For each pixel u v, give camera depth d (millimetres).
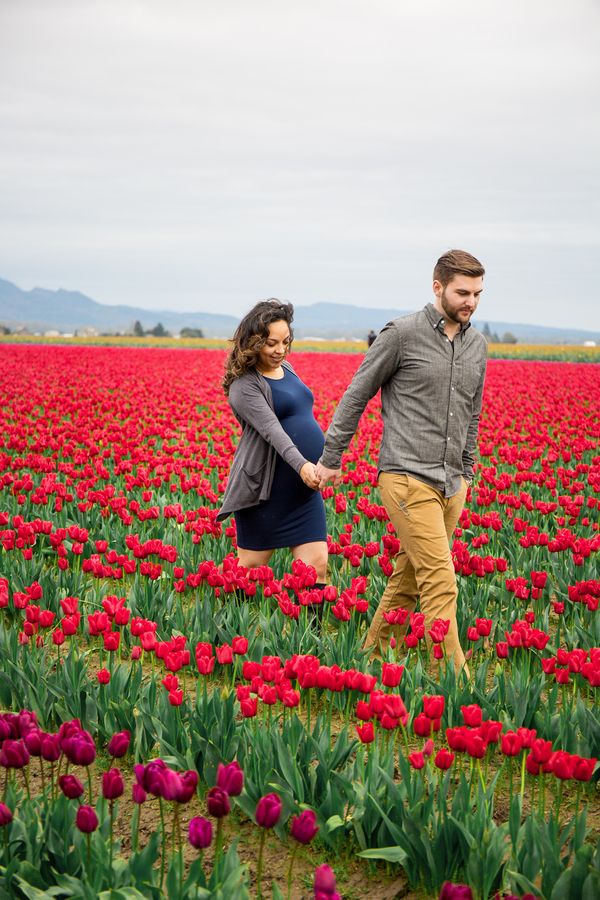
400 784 3756
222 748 4191
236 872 3062
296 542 6102
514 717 4551
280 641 5566
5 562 7078
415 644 4824
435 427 5223
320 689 5074
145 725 4445
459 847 3434
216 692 4418
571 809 4137
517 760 4500
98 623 4762
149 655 6031
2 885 3168
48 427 14750
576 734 4520
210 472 11359
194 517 8016
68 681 4750
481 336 5426
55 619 6371
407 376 5242
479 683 4859
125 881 3189
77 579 6648
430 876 3465
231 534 7547
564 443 14008
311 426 6086
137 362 34969
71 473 9953
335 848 3715
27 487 8828
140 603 6250
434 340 5188
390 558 6199
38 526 7203
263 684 4004
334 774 3768
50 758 3307
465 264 4984
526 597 5832
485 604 6273
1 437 13359
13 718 3480
